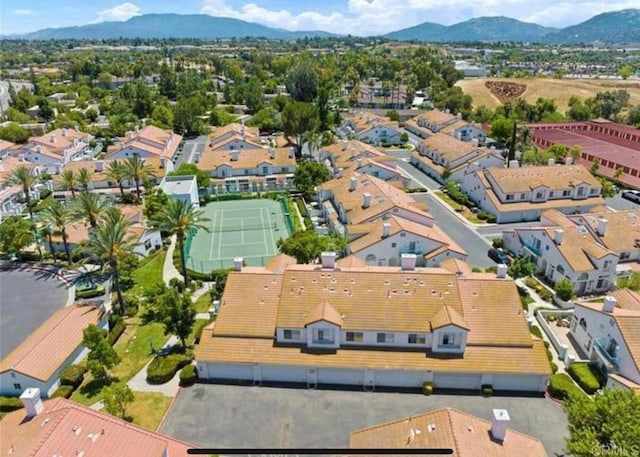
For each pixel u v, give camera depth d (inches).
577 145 4753.9
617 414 1127.6
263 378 1720.0
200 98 7185.0
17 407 1620.3
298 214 3390.7
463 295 1798.7
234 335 1743.4
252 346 1713.8
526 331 1718.8
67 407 1186.0
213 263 2711.6
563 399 1626.5
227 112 7076.8
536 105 6683.1
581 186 3371.1
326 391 1670.8
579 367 1748.3
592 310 1856.5
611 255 2297.0
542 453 1156.5
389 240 2410.2
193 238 3056.1
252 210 3553.2
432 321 1686.8
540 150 4697.3
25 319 2203.5
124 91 7849.4
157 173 3986.2
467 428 1139.9
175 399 1633.9
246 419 1546.5
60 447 1061.1
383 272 1833.2
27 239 2753.4
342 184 3233.3
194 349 1881.2
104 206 2672.2
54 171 4443.9
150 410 1582.2
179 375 1740.9
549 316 2139.5
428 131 5748.0
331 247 2444.6
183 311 1797.5
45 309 2282.2
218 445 1448.1
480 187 3491.6
